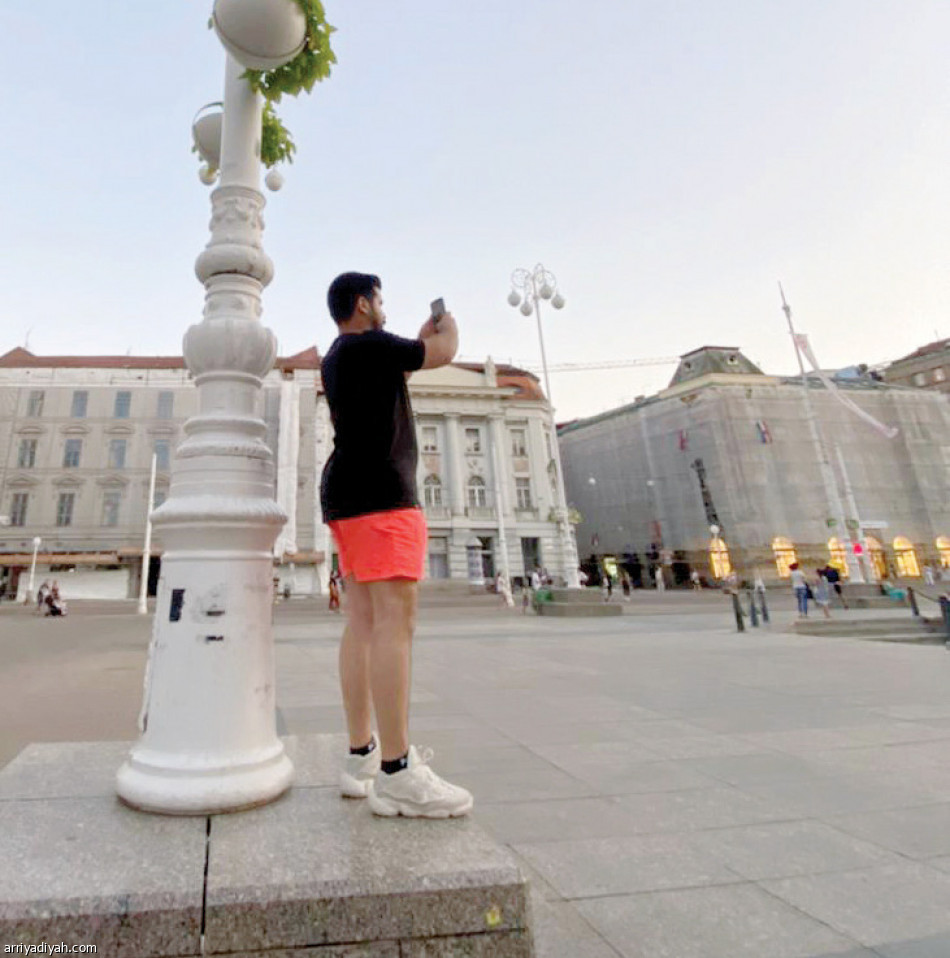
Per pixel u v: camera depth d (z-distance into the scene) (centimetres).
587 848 257
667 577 4325
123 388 3872
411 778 166
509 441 4109
